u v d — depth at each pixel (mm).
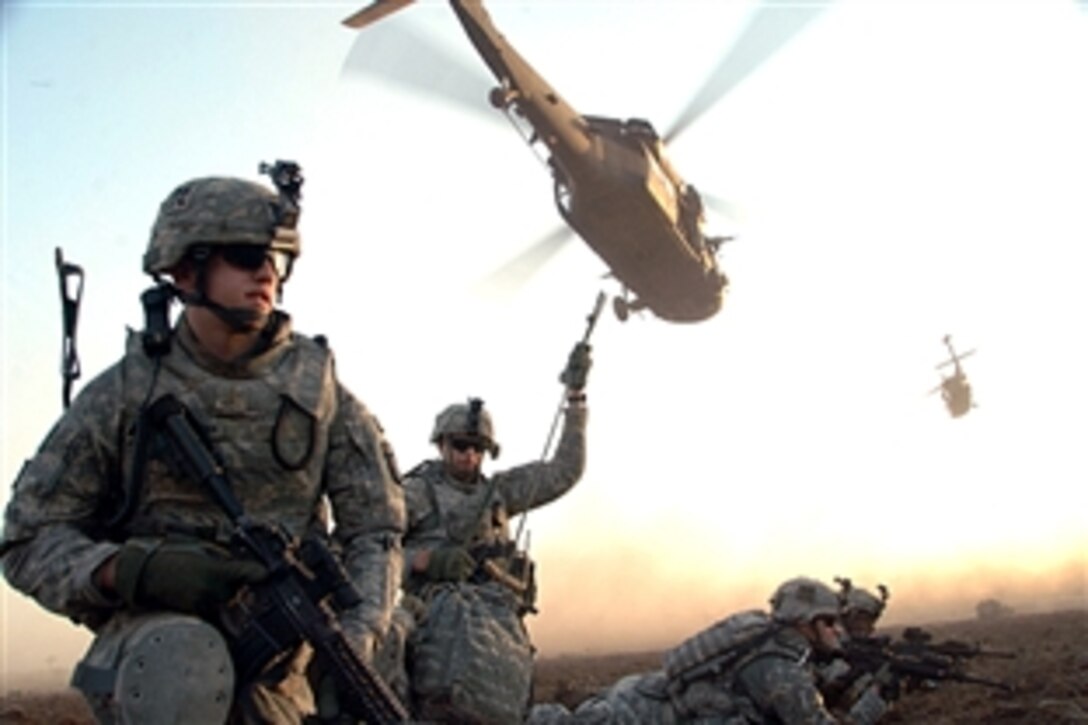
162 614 2855
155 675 2717
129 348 3139
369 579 3242
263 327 3174
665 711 6547
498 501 6805
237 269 3080
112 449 3076
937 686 8156
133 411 3072
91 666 2809
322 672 3082
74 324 3178
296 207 3160
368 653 3125
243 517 2953
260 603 2934
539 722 6719
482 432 6734
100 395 3072
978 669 16141
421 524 6578
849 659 8047
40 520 3006
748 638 6402
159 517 3084
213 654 2787
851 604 8359
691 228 15023
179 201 3105
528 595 6504
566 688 18922
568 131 13953
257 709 2920
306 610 2912
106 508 3162
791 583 6609
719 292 15375
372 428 3391
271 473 3152
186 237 3049
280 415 3152
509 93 13789
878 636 8414
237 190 3090
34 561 2953
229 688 2799
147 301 3141
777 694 6258
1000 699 12156
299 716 3035
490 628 5910
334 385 3326
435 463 6836
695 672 6469
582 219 14406
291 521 3207
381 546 3330
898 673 8055
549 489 7059
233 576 2838
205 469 3008
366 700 2947
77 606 2926
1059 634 24188
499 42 13844
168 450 3049
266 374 3174
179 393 3088
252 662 2895
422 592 6086
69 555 2922
